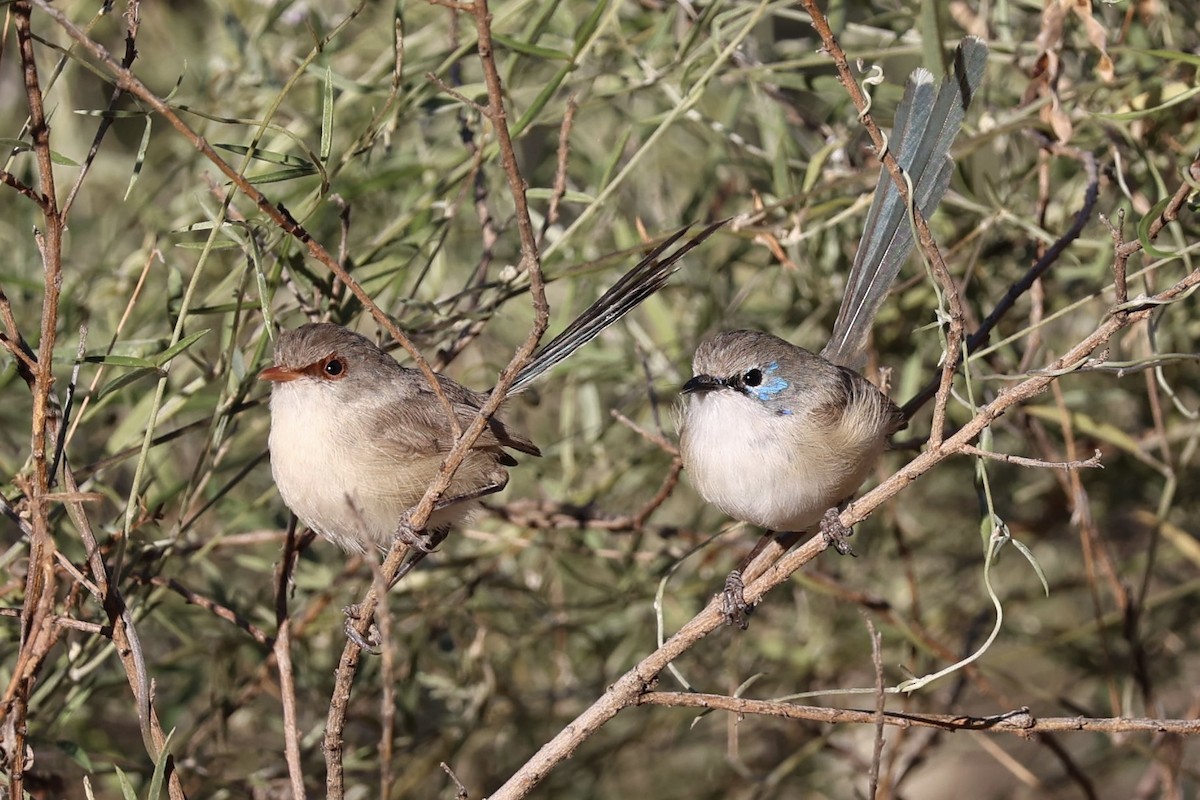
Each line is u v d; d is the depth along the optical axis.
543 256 9.50
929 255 6.79
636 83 10.68
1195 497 12.65
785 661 12.81
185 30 13.66
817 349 12.35
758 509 8.67
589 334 8.45
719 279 12.55
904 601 13.14
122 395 10.58
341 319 9.56
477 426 6.86
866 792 12.75
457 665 12.30
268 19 11.16
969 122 11.43
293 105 12.37
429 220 10.31
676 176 13.64
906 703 12.08
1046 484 12.77
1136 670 10.81
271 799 10.49
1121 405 12.95
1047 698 11.12
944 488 13.41
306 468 8.41
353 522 8.49
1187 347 11.45
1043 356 11.31
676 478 10.51
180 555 10.45
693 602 12.53
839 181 9.87
